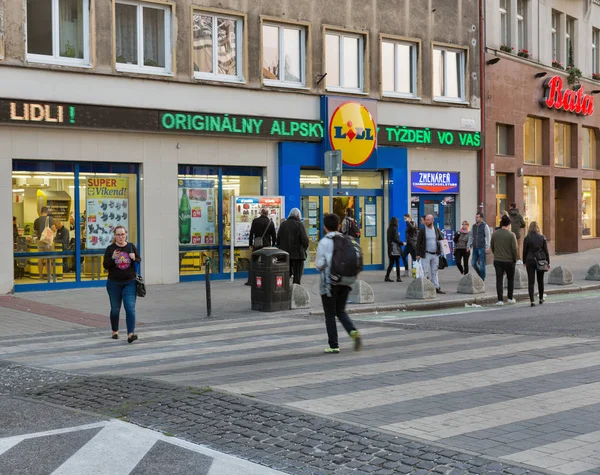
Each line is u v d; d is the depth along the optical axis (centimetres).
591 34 3431
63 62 1817
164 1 1958
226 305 1634
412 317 1504
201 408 689
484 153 2695
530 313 1542
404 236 2456
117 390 780
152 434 617
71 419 670
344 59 2328
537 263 1697
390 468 525
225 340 1200
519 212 2814
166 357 1044
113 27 1875
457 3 2605
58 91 1795
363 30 2345
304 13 2214
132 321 1183
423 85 2506
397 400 721
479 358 955
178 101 1978
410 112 2467
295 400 721
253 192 2164
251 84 2111
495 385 789
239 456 561
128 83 1897
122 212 1938
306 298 1595
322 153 2252
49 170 1822
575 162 3303
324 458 549
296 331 1293
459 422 643
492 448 571
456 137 2584
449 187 2608
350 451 562
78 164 1861
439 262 1897
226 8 2064
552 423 641
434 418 655
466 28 2636
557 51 3228
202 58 2047
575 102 3203
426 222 1850
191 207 2048
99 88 1852
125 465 543
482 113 2689
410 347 1075
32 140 1772
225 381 821
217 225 2094
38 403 736
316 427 621
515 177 2872
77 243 1867
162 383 802
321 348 1094
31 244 1802
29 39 1775
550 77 3058
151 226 1958
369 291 1672
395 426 629
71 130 1825
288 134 2167
